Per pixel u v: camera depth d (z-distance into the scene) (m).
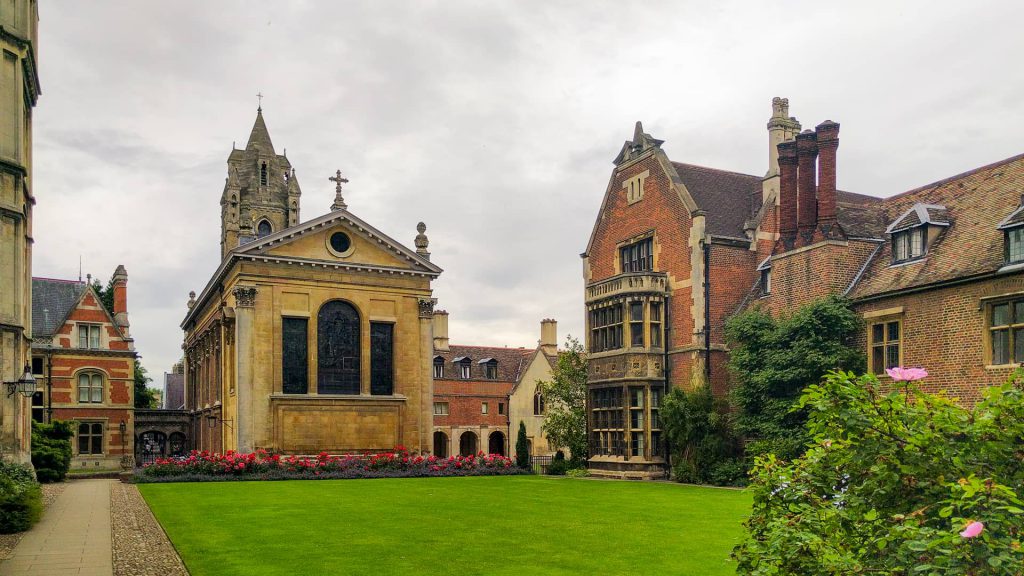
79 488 29.72
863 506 6.52
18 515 17.19
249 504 22.88
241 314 41.03
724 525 17.58
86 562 13.33
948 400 6.87
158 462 35.94
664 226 35.97
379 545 14.90
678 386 33.19
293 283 42.53
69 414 50.38
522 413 66.38
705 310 33.19
